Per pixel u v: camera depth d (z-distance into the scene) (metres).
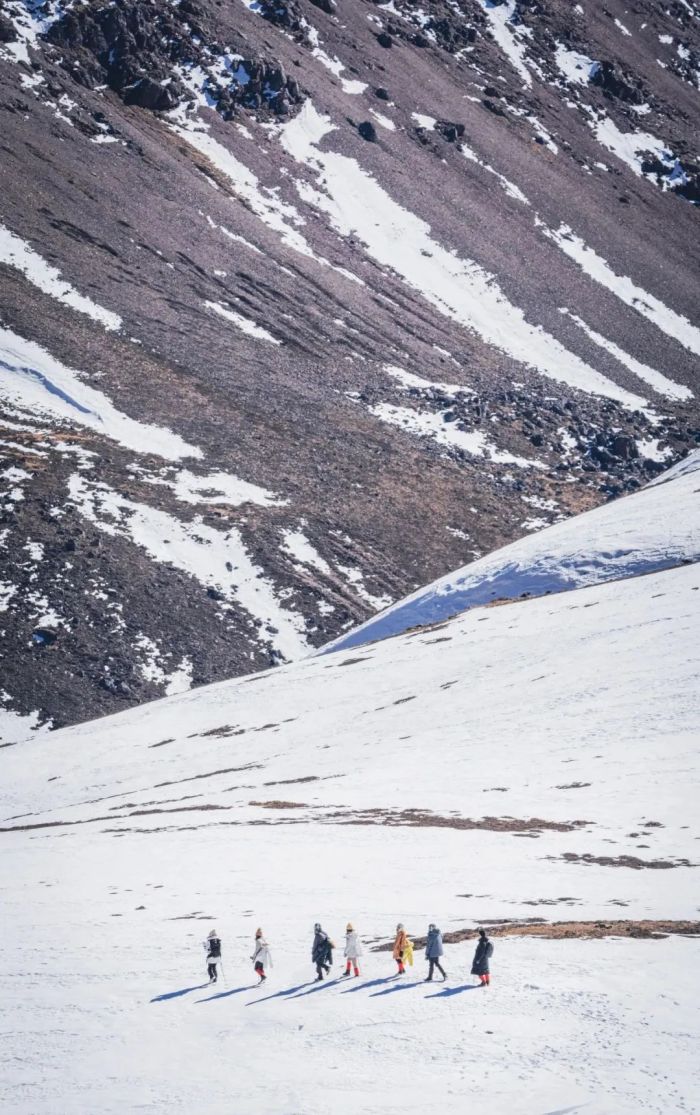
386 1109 25.69
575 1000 31.83
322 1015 32.69
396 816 62.19
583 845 53.16
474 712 88.69
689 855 50.41
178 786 87.00
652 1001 31.39
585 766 68.00
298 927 42.28
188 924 44.06
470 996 32.88
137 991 36.72
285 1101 26.75
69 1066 30.77
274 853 55.34
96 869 56.16
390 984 35.00
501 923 40.97
